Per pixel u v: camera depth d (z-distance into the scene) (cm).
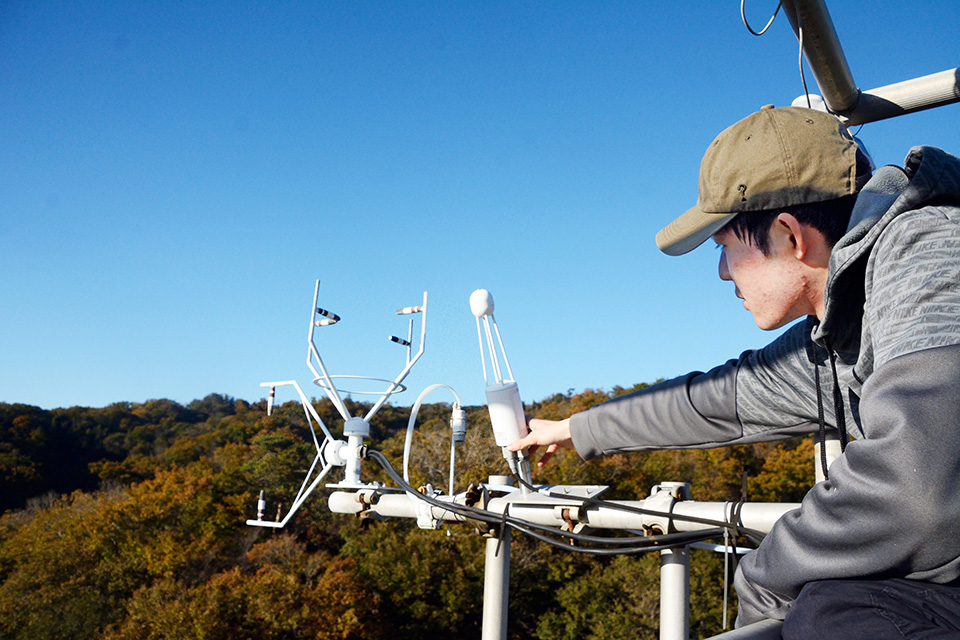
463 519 142
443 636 2195
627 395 132
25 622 2280
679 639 114
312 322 204
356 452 174
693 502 117
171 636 2005
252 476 2650
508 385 140
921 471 46
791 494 2058
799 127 68
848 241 62
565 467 2117
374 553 2245
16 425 3953
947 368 48
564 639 1977
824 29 119
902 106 142
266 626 2045
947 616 47
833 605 51
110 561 2444
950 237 54
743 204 70
